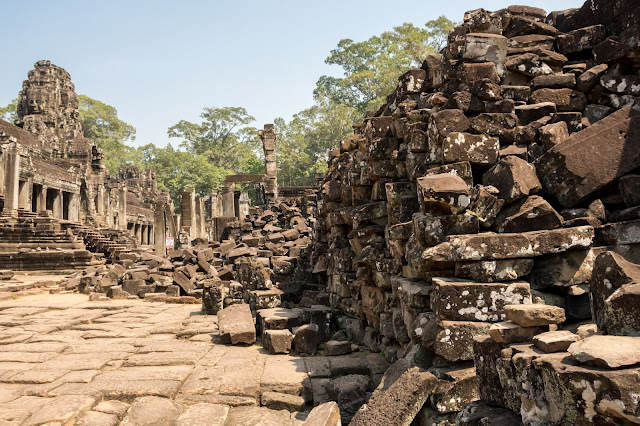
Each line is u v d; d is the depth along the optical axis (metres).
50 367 6.41
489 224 4.92
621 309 2.88
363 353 7.20
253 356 7.12
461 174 5.16
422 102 6.91
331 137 60.00
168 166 80.62
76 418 4.66
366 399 5.18
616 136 5.12
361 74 52.50
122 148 79.75
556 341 2.96
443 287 4.25
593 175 5.02
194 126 88.31
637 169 5.01
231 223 25.91
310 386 5.67
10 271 19.73
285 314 8.29
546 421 2.77
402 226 5.79
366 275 7.38
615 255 3.26
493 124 5.52
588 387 2.43
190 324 9.74
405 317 5.48
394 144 7.15
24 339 8.34
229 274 13.97
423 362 4.56
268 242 17.69
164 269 15.94
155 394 5.31
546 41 7.33
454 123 5.46
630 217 4.71
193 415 4.79
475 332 4.12
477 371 3.68
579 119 6.06
